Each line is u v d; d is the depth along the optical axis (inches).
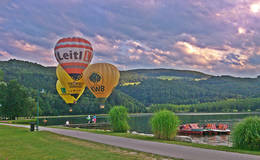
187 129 1508.4
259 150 584.1
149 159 484.1
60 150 587.8
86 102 6289.4
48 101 5718.5
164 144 673.0
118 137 845.8
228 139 1222.3
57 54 1204.5
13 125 1576.0
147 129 1861.5
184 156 511.2
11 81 3280.0
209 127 1544.0
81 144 692.1
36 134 967.0
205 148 606.2
